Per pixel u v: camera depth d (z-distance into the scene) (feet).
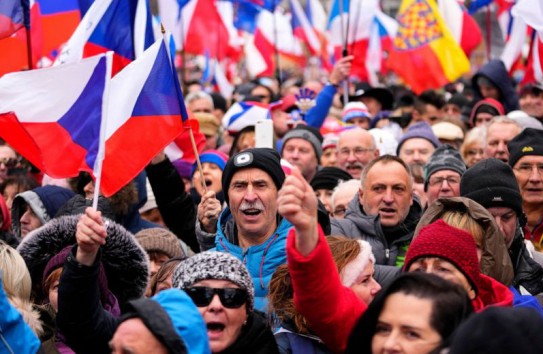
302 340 28.25
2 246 29.68
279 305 28.66
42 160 32.22
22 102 32.19
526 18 42.47
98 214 26.81
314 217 24.03
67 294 27.14
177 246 37.96
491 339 17.94
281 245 32.68
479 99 65.16
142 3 41.01
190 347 22.07
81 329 27.32
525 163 39.78
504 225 33.53
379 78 93.40
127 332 21.71
